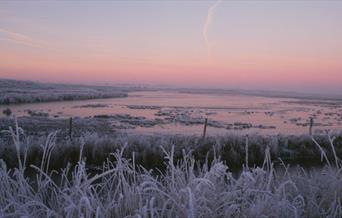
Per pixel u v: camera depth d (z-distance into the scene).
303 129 27.28
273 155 12.05
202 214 2.82
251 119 36.34
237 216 2.87
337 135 14.46
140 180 3.79
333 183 3.66
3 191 3.12
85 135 13.04
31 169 8.83
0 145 10.17
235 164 10.80
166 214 3.05
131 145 11.43
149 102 69.56
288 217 2.94
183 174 3.52
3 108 38.44
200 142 12.39
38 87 124.88
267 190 3.17
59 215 2.88
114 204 3.11
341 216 3.12
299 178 4.14
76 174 3.35
